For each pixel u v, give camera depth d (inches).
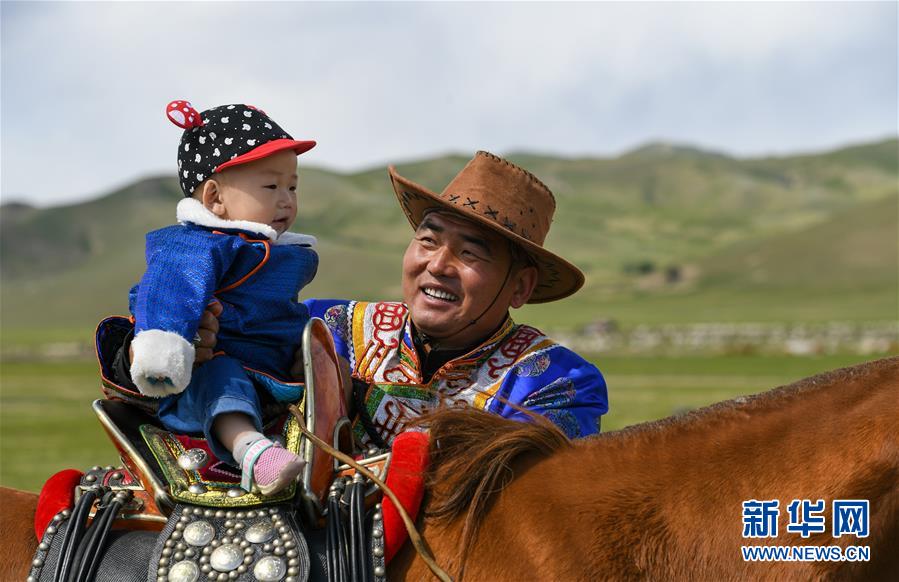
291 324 104.3
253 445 92.4
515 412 121.7
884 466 84.2
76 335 4222.4
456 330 126.7
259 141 111.3
